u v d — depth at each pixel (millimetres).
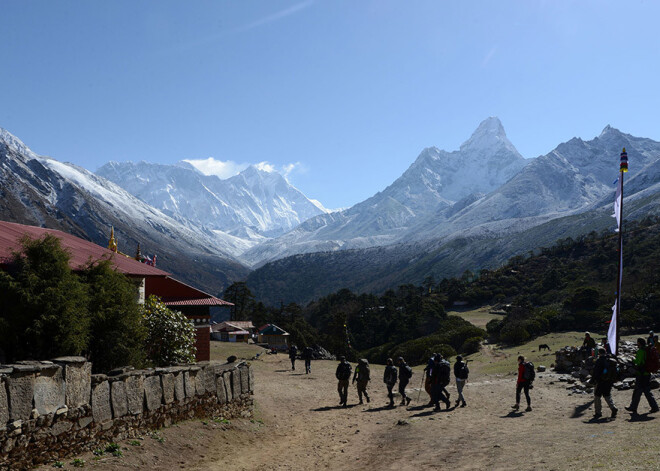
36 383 8117
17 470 7664
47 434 8273
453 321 89312
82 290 12000
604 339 33438
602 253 137125
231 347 57750
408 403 19078
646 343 13039
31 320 10930
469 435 11773
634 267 112688
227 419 14367
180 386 12352
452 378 30109
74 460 8594
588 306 77500
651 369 11477
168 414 11766
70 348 11484
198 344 27766
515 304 106938
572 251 159375
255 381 27812
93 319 12945
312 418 17156
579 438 9609
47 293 11031
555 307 80688
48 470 8016
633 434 9211
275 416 17359
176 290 28531
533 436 10578
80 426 9016
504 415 14438
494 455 9227
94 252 18219
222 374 14625
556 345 49688
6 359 10906
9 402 7590
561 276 126062
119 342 13469
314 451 11891
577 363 24375
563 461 7848
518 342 59062
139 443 10195
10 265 11523
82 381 9141
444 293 149375
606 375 11789
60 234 18906
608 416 12016
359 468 9797
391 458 10367
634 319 63625
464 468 8594
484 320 98938
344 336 100438
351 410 18719
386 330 110062
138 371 10797
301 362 44344
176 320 18031
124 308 13703
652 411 11555
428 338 69625
